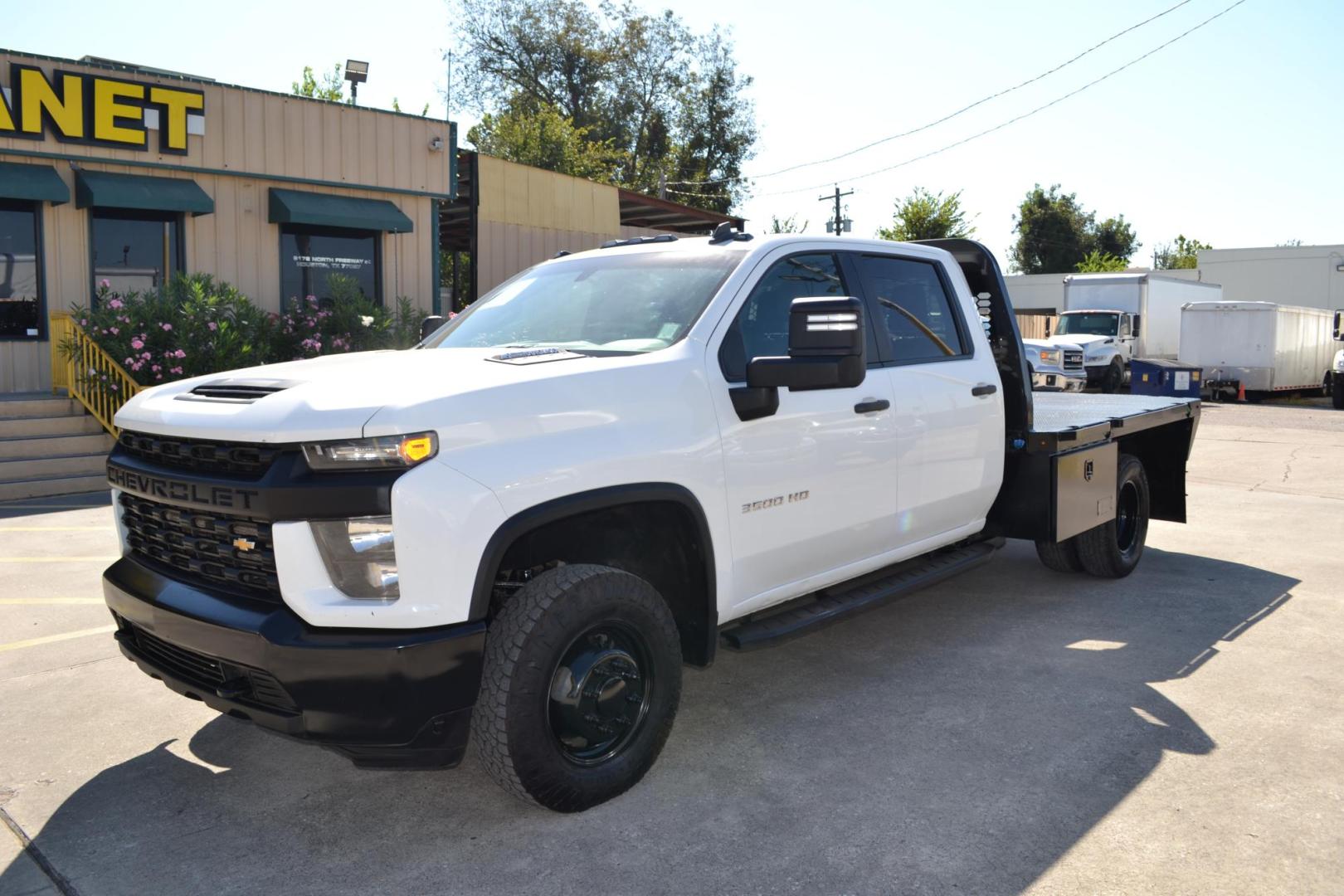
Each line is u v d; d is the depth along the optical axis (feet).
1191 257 284.41
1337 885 9.53
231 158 45.06
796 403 13.28
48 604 19.44
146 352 37.52
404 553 9.43
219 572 10.46
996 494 17.78
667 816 10.97
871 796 11.37
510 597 10.84
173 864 10.10
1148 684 14.99
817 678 15.38
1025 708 14.05
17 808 11.28
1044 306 140.15
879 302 15.48
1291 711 13.85
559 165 129.18
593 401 10.97
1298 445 47.83
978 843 10.32
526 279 15.49
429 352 13.23
